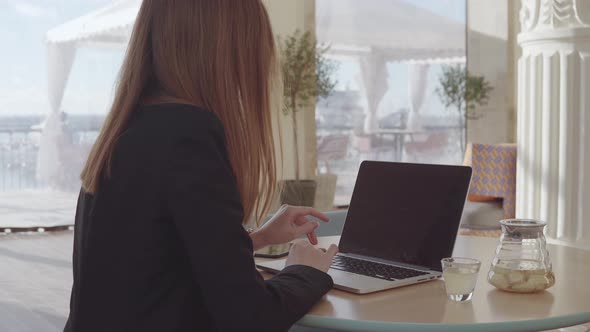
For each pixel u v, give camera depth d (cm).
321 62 671
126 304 107
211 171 108
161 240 108
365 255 175
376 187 182
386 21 722
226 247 106
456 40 757
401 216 171
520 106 398
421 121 748
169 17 117
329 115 700
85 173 116
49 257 540
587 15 363
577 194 371
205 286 106
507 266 137
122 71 121
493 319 119
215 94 116
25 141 649
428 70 747
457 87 740
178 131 108
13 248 576
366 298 135
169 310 108
